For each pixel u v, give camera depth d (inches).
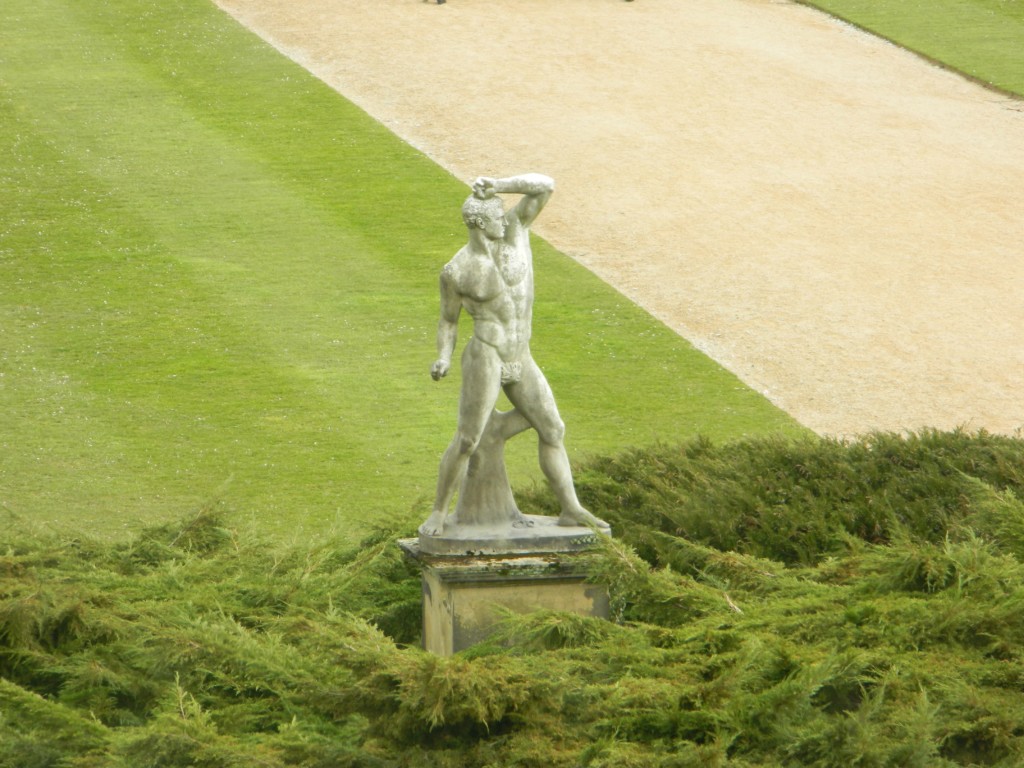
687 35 6574.8
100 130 5305.1
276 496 2812.5
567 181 4980.3
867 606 1425.9
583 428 3213.6
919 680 1304.1
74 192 4751.5
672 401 3395.7
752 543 1918.1
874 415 3368.6
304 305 3949.3
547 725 1263.5
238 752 1213.7
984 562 1492.4
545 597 1590.8
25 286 4037.9
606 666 1344.7
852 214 4753.9
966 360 3710.6
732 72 6112.2
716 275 4259.4
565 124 5497.1
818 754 1208.8
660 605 1530.5
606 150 5255.9
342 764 1233.4
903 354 3742.6
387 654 1296.8
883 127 5561.0
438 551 1599.4
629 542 1926.7
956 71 6186.0
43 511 2723.9
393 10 6815.9
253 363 3563.0
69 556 1811.0
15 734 1315.2
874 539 1924.2
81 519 2687.0
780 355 3720.5
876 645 1398.9
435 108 5649.6
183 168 4992.6
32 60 5999.0
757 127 5526.6
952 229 4648.1
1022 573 1472.7
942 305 4069.9
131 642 1518.2
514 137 5359.3
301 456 3031.5
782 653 1316.4
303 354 3627.0
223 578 1748.3
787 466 2143.2
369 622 1733.5
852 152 5305.1
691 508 1988.2
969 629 1397.6
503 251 1569.9
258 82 5871.1
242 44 6309.1
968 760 1262.3
